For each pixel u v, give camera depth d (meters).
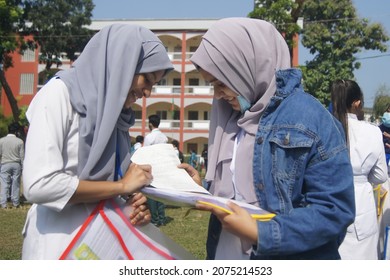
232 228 1.62
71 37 20.38
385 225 3.96
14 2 15.74
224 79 1.91
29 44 20.00
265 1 13.98
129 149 2.08
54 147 1.76
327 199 1.65
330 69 16.44
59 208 1.75
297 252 1.63
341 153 1.69
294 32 13.58
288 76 1.85
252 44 1.89
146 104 33.88
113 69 1.87
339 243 1.82
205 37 1.98
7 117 28.70
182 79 33.19
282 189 1.71
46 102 1.80
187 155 31.94
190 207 1.78
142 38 1.96
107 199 1.91
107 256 1.87
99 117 1.85
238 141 2.00
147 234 1.97
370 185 3.10
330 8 17.14
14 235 6.31
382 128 4.35
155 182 1.94
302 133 1.69
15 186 9.25
